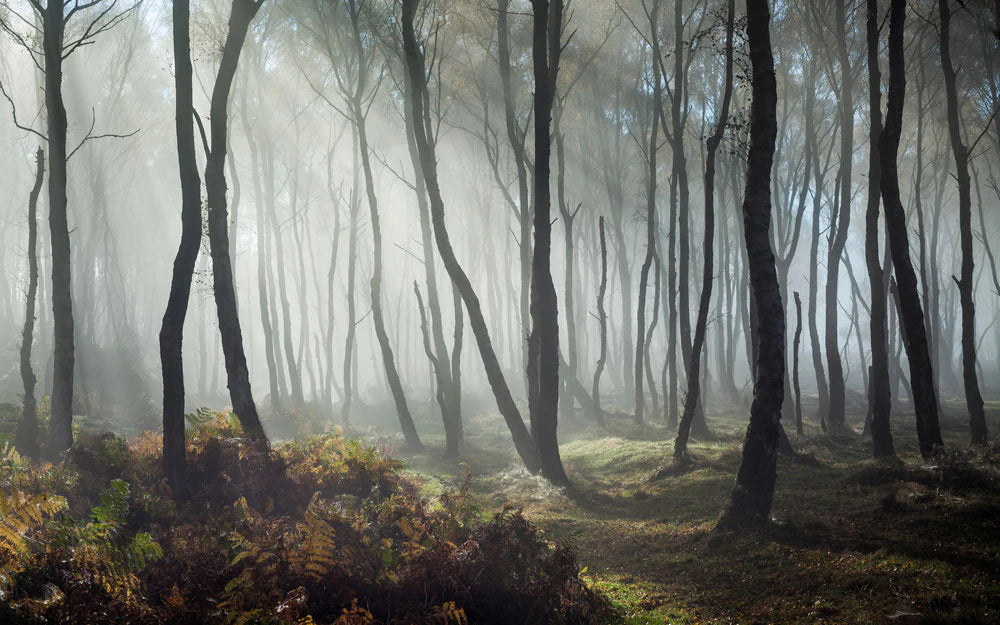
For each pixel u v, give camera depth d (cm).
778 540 1076
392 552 789
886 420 1823
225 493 1084
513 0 3175
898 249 1616
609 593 944
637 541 1202
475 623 757
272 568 717
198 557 745
